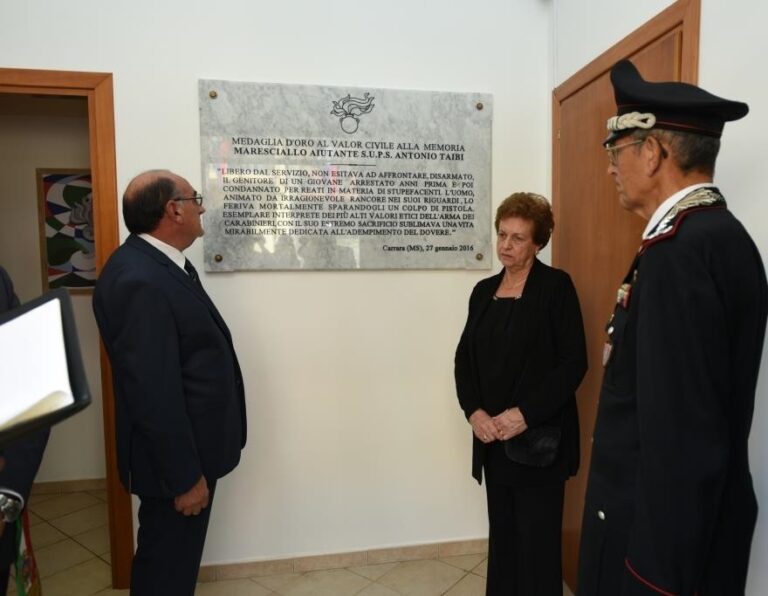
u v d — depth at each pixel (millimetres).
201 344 1488
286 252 2094
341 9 2094
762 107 1150
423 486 2246
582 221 1959
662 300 850
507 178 2250
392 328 2193
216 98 2010
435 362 2229
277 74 2062
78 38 1934
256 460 2127
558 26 2137
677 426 809
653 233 937
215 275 2068
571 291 1576
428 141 2170
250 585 2074
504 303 1616
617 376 1013
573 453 1576
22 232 2871
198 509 1440
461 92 2184
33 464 1190
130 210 1498
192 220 1577
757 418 1137
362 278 2164
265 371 2117
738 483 897
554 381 1492
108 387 2039
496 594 1680
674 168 950
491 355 1596
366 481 2205
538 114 2258
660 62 1505
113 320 1377
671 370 821
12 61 1899
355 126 2113
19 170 2852
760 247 1154
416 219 2180
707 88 1320
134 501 2061
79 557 2301
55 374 578
